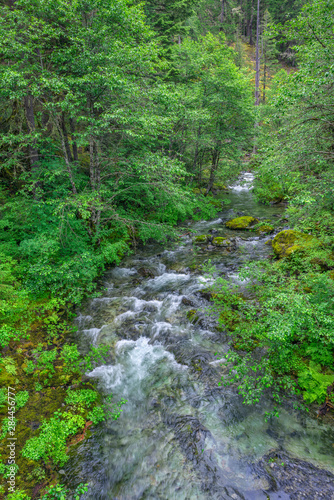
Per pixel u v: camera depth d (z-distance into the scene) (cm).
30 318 659
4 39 701
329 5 636
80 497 355
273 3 4131
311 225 850
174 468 390
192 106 1420
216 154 1711
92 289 851
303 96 632
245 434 427
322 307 451
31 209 822
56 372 542
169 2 2102
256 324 525
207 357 580
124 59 802
